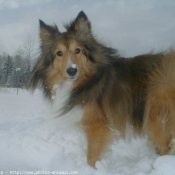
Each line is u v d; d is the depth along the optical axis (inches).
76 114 39.6
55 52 40.1
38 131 49.1
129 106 40.5
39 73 42.1
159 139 39.9
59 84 41.0
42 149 39.9
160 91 38.8
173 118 38.8
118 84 40.5
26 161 38.6
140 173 35.7
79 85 40.0
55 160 38.3
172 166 35.3
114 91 40.3
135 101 40.5
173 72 38.9
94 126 39.5
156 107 39.1
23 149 40.3
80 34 40.3
